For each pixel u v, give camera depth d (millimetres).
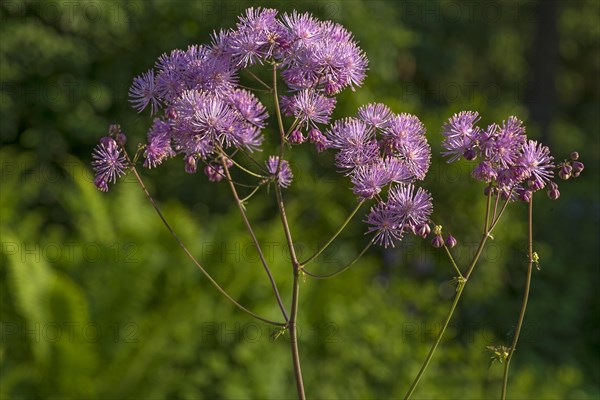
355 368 6266
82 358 5570
